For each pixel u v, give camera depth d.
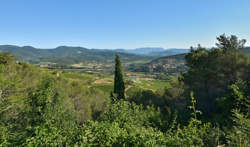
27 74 13.14
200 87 16.05
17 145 2.94
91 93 28.02
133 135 3.25
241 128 2.91
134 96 28.05
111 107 6.21
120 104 6.27
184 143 3.09
